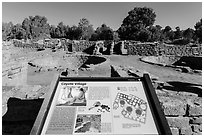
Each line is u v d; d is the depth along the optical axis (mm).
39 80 13930
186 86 11789
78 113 3490
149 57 22719
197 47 25938
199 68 20266
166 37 48781
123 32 43062
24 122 5398
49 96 3713
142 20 44656
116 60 21188
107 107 3604
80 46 30188
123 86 4070
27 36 49969
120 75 10422
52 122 3318
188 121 4812
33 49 28188
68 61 22766
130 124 3307
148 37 39594
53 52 24906
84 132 3154
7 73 7586
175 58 22812
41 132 3145
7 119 5379
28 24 55500
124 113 3498
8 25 53938
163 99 5312
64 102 3699
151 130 3209
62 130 3178
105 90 3961
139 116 3443
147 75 4254
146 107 3607
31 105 5562
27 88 6625
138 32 41094
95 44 28250
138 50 25906
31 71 16469
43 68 16766
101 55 24531
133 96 3820
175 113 4820
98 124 3295
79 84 4109
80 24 49156
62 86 4055
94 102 3697
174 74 16422
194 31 45188
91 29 49125
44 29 57438
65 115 3445
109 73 14992
